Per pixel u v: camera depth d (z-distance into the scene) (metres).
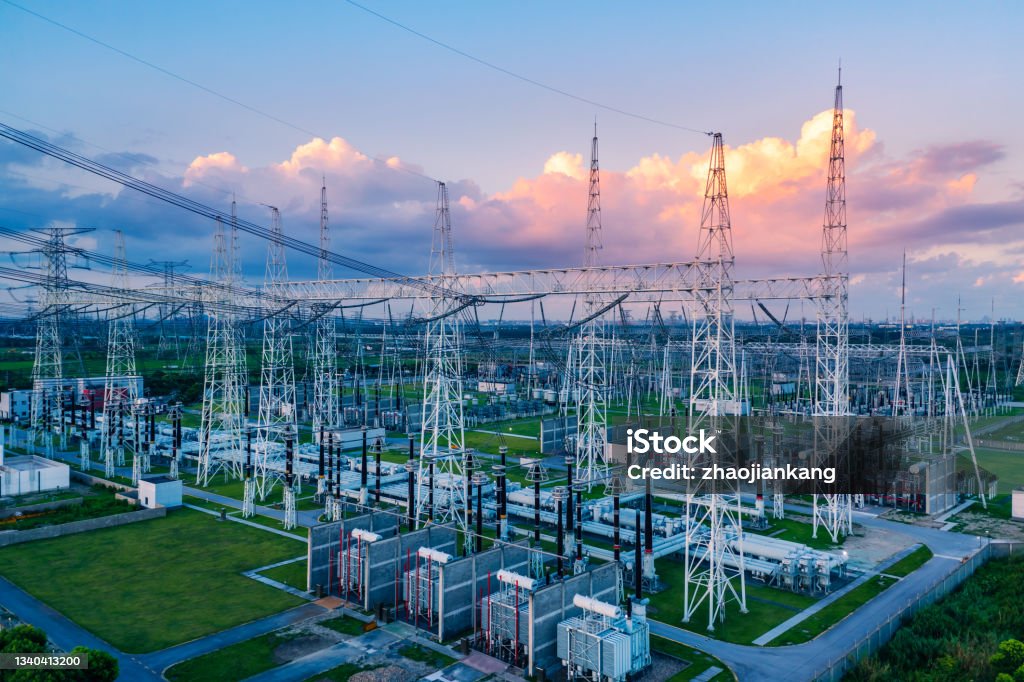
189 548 66.50
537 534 63.84
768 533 72.38
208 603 53.41
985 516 78.81
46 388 125.50
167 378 178.75
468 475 67.25
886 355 127.56
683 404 158.12
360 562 53.78
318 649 46.22
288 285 91.75
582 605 44.16
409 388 197.00
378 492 75.44
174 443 90.81
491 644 46.34
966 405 159.62
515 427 142.38
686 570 51.50
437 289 75.38
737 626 50.38
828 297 72.75
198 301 97.56
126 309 113.19
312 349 172.50
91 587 56.50
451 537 57.81
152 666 43.69
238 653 45.50
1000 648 42.34
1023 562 61.75
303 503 83.62
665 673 43.50
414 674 43.09
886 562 63.59
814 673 43.50
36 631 39.25
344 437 118.25
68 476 91.62
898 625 49.44
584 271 66.50
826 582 56.62
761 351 142.62
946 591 55.88
